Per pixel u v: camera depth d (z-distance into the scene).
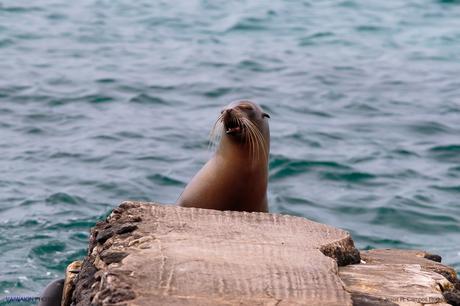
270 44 48.69
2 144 29.92
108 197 25.44
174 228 13.41
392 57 46.69
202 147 30.39
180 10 57.22
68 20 52.59
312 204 25.56
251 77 41.06
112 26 51.72
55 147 29.73
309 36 51.22
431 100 38.09
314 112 35.72
